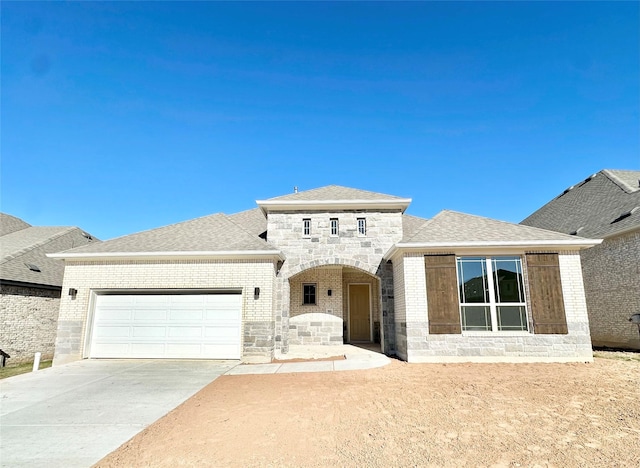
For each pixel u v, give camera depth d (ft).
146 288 41.83
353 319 56.59
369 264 46.09
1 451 15.84
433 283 37.42
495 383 27.02
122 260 42.47
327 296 54.08
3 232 69.77
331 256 46.44
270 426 18.43
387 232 46.85
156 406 22.72
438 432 17.16
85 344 40.91
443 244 37.29
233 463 14.26
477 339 36.17
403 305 38.70
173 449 15.80
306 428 18.01
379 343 54.60
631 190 52.29
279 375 31.60
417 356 36.32
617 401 21.95
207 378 30.76
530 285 36.73
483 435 16.69
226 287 41.24
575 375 29.48
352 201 47.01
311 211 47.91
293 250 46.85
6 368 44.96
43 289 52.19
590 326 50.11
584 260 51.55
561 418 18.92
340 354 43.39
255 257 41.52
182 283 41.65
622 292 45.09
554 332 35.83
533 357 35.55
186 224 50.83
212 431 17.92
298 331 53.11
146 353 40.88
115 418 20.42
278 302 45.29
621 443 15.56
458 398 23.03
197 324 41.06
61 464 14.47
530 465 13.66
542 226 67.87
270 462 14.29
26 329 49.19
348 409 21.06
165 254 41.32
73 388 27.68
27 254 55.01
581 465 13.61
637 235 43.06
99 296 42.63
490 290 37.37
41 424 19.51
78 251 42.45
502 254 37.93
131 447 16.17
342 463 14.08
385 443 15.94
